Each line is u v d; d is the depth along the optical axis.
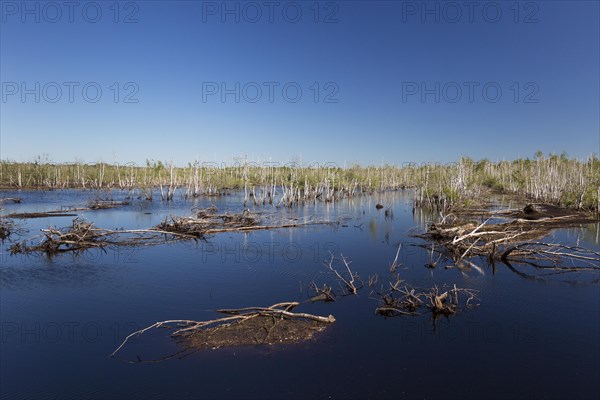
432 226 24.83
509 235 23.27
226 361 9.34
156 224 29.67
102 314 12.34
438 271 17.09
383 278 16.14
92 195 50.72
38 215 32.88
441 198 38.84
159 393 8.12
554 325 11.48
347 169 71.94
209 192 54.09
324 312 12.38
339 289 14.70
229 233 26.67
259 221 30.66
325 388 8.31
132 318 12.01
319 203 46.00
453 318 11.98
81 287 14.95
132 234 25.56
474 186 44.84
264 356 9.55
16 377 8.77
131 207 40.00
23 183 62.44
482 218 31.56
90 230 23.16
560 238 23.53
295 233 26.61
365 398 8.01
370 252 20.78
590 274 16.53
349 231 27.20
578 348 10.10
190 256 19.88
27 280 15.77
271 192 54.16
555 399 8.03
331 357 9.55
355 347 10.06
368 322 11.63
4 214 33.28
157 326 11.33
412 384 8.51
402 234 25.92
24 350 9.97
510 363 9.39
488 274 16.62
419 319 11.91
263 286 15.08
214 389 8.27
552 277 16.14
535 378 8.77
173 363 9.26
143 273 16.78
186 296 13.98
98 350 9.95
